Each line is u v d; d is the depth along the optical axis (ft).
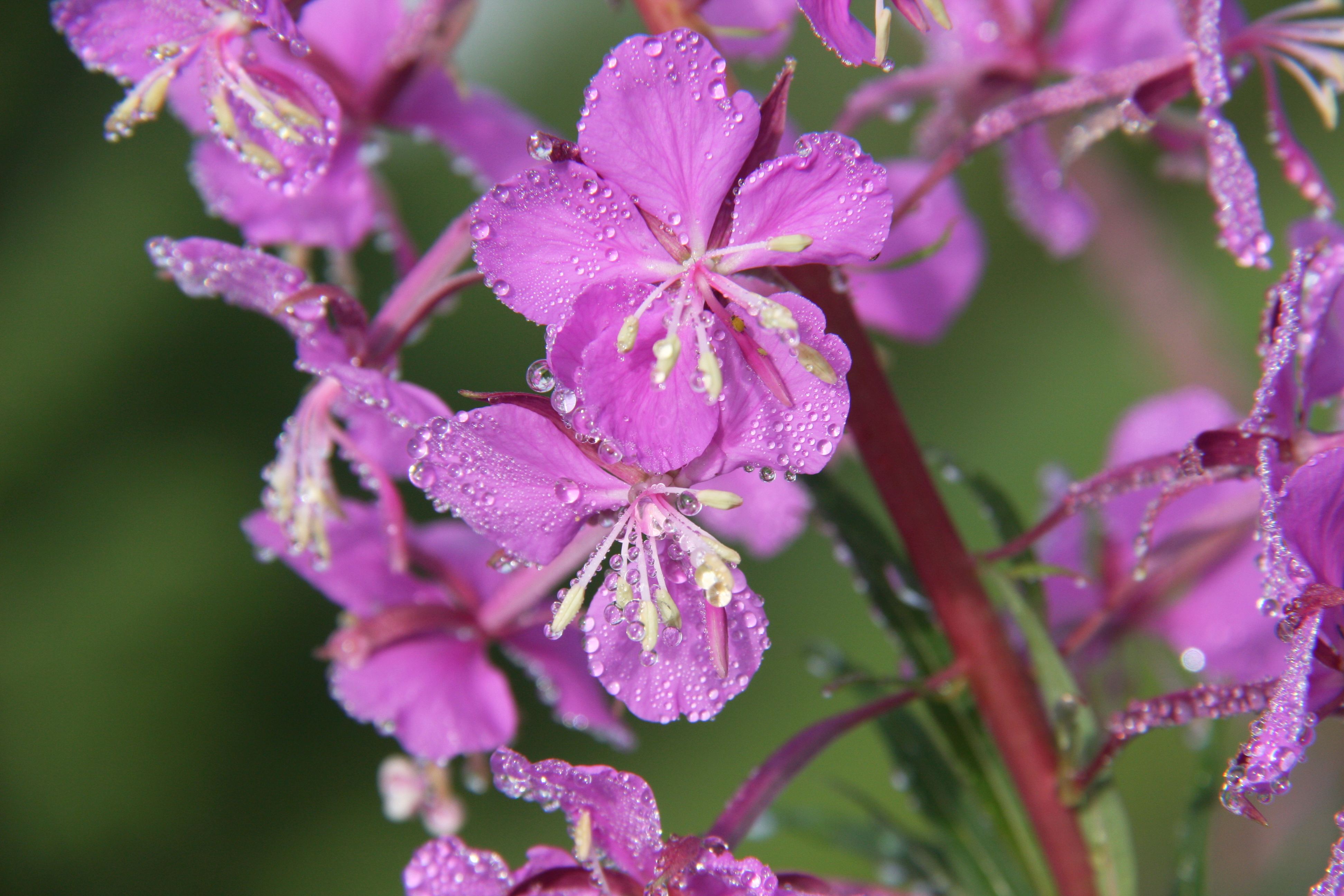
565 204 0.96
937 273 1.17
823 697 1.02
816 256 0.96
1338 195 3.02
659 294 0.96
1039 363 3.59
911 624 1.06
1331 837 1.48
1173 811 2.41
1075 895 1.02
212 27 1.03
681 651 0.97
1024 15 1.13
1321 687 0.96
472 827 3.32
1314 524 0.96
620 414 0.95
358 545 1.11
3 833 3.79
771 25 1.13
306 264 1.09
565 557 1.03
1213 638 1.10
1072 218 1.17
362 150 1.09
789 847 2.77
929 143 1.15
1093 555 1.11
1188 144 1.11
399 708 1.09
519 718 1.11
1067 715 1.01
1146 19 1.12
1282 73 3.06
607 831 0.98
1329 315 1.00
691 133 0.95
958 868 1.08
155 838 3.79
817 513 1.06
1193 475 0.99
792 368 0.95
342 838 3.72
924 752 1.08
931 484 1.03
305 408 1.06
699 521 1.12
